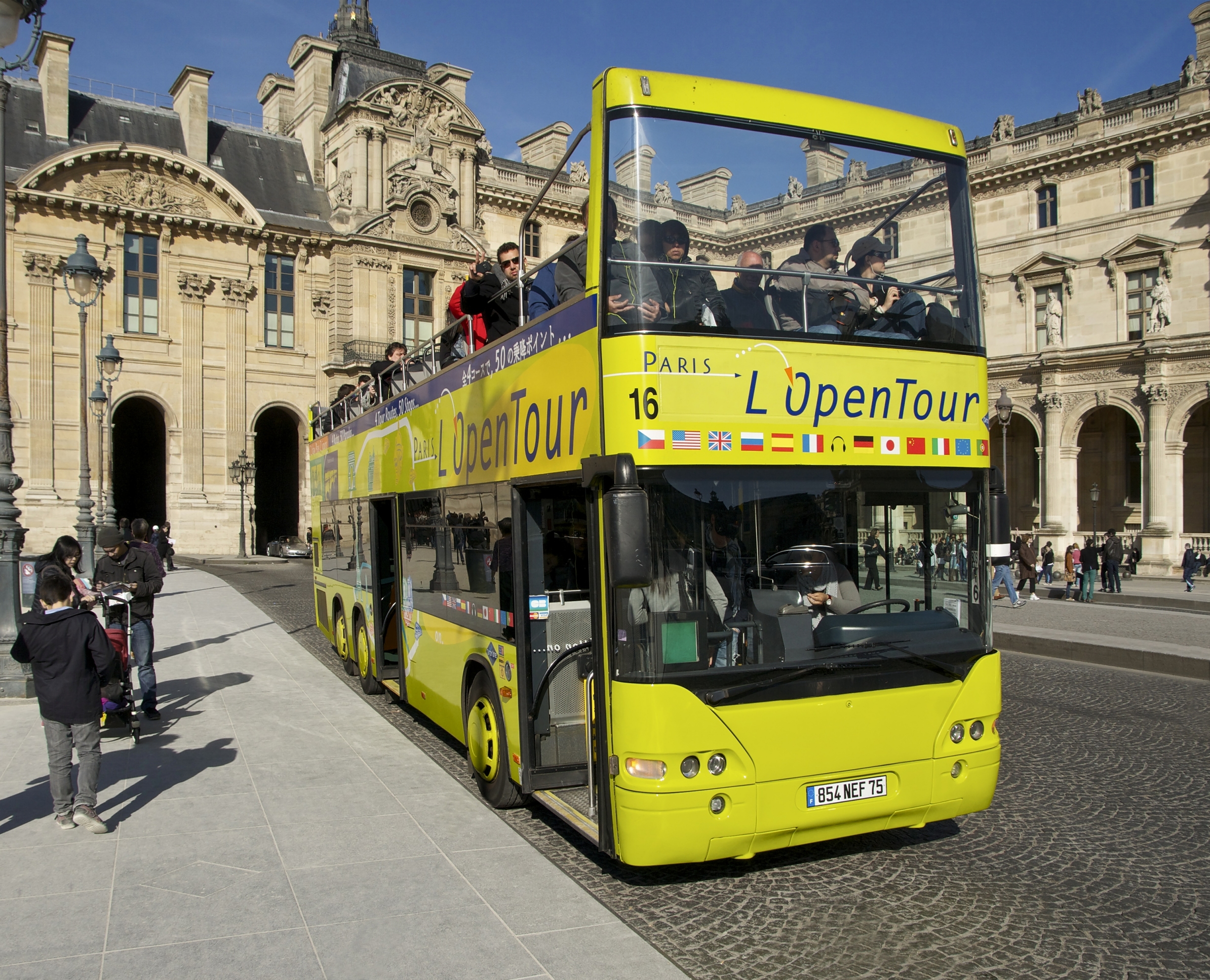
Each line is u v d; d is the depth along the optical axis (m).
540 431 6.33
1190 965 4.75
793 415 5.52
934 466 5.86
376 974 4.59
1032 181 47.22
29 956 4.79
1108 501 46.28
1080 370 42.66
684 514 5.21
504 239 58.59
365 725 10.22
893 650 5.55
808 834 5.34
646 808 5.02
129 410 54.62
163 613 21.45
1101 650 15.22
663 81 5.78
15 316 44.62
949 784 5.65
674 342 5.30
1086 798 7.63
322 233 52.38
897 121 6.36
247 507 50.66
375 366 12.05
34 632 6.65
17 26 10.34
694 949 4.88
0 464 11.65
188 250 49.31
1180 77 42.97
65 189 45.62
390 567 11.68
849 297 5.80
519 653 6.60
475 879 5.79
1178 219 42.59
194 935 5.02
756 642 5.29
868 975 4.62
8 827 6.79
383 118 53.25
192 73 51.38
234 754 8.90
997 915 5.35
